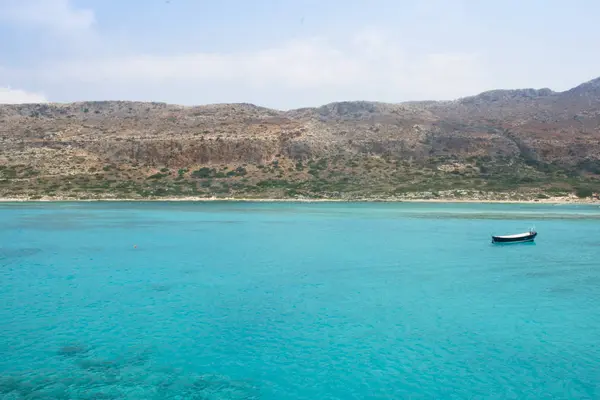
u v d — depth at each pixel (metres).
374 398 20.14
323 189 138.25
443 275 40.25
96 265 43.69
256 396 20.20
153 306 31.22
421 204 120.19
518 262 45.72
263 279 38.66
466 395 20.33
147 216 88.62
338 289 35.69
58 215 88.56
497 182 140.25
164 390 20.52
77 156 151.38
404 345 25.20
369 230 69.44
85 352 24.08
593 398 20.08
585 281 38.31
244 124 187.12
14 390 20.30
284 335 26.42
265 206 114.69
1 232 64.88
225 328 27.39
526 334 26.75
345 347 24.94
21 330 26.78
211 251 51.31
